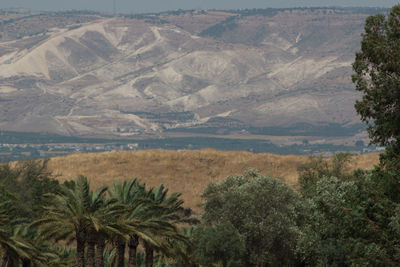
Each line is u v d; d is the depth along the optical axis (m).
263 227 72.31
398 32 40.44
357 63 41.88
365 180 46.06
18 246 67.44
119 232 62.06
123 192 69.31
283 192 76.38
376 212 41.72
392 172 41.38
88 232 63.66
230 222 74.69
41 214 82.12
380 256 39.69
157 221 67.25
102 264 64.62
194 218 75.31
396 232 39.66
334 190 67.81
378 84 40.47
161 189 75.50
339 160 93.00
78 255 63.72
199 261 73.62
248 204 74.94
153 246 68.62
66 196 63.31
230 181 83.50
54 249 79.69
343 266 62.66
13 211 78.69
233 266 72.31
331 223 62.97
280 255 74.94
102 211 62.31
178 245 74.69
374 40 40.53
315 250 64.12
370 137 43.47
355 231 43.88
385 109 41.25
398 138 42.03
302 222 75.75
